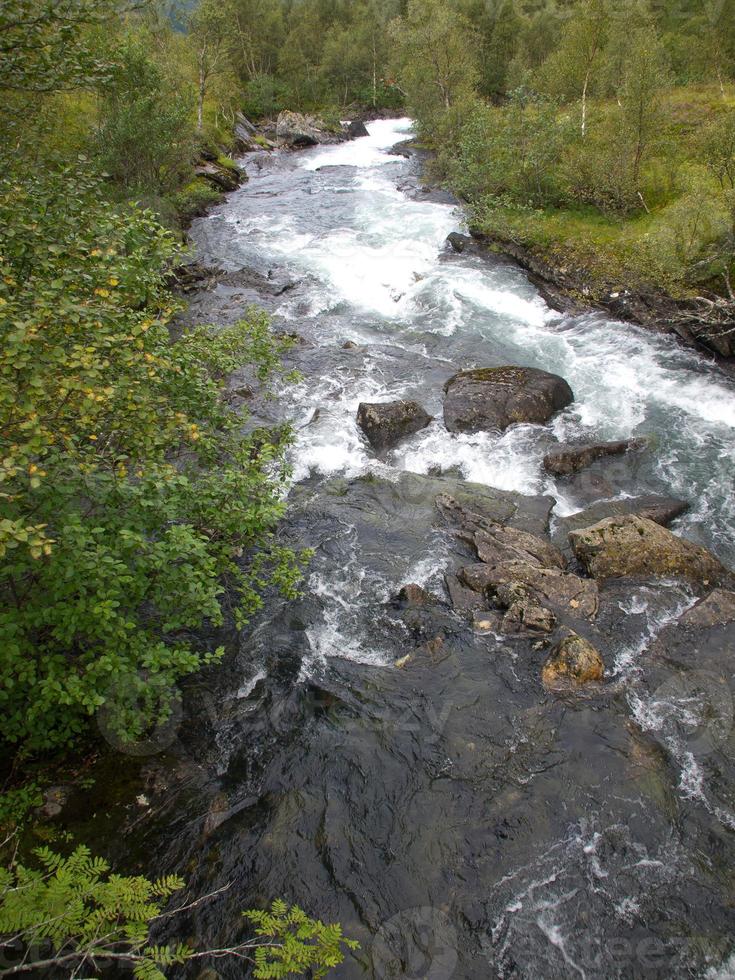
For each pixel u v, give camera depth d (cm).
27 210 857
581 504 1366
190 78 4494
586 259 2383
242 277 2508
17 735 749
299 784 803
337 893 687
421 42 4138
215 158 4256
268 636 1021
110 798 764
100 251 803
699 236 2031
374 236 2978
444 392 1755
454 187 3319
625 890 695
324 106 6850
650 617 1051
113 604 633
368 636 1032
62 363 615
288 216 3350
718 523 1303
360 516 1294
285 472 1053
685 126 3142
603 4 3162
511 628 1025
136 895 469
